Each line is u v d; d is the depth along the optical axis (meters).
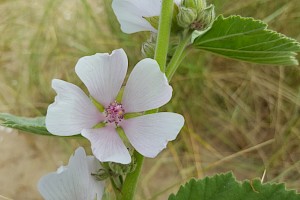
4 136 0.71
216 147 0.68
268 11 0.71
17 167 0.68
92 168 0.22
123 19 0.25
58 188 0.22
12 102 0.76
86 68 0.21
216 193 0.23
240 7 0.70
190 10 0.23
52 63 0.77
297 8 0.70
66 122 0.21
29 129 0.23
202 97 0.69
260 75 0.69
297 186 0.61
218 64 0.70
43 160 0.69
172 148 0.64
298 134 0.65
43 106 0.75
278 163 0.64
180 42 0.24
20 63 0.81
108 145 0.22
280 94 0.67
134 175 0.23
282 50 0.24
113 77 0.22
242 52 0.25
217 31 0.24
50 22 0.80
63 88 0.21
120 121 0.22
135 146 0.21
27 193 0.66
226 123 0.68
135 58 0.71
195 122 0.69
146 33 0.71
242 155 0.66
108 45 0.74
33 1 0.89
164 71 0.23
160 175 0.65
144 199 0.61
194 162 0.65
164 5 0.23
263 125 0.68
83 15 0.83
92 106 0.22
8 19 0.87
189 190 0.23
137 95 0.22
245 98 0.69
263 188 0.23
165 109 0.68
